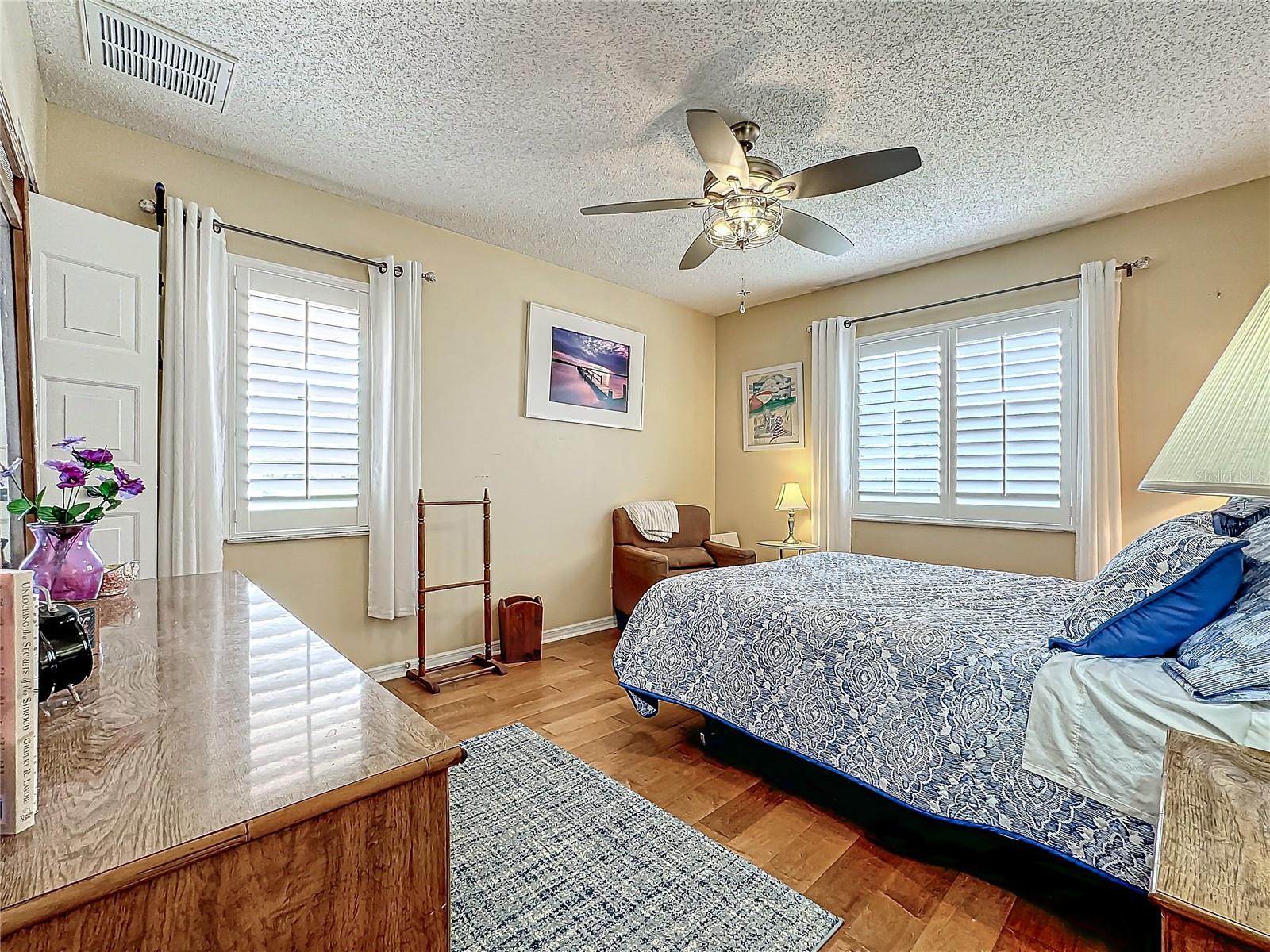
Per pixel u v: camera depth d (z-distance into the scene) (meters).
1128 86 2.12
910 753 1.72
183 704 0.84
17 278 1.93
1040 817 1.47
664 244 3.68
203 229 2.55
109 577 1.58
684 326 5.02
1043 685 1.52
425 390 3.42
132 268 2.27
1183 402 2.96
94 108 2.31
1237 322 2.82
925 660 1.76
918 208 3.10
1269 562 1.42
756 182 2.19
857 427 4.25
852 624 1.97
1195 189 2.88
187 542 2.47
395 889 0.68
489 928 1.47
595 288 4.30
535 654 3.70
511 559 3.85
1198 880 0.60
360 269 3.16
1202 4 1.73
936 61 2.00
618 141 2.52
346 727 0.78
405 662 3.35
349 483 3.13
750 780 2.23
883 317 4.14
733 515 5.13
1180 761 0.90
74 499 1.87
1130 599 1.51
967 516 3.69
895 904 1.58
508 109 2.30
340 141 2.54
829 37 1.89
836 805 2.06
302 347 2.96
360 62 2.03
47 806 0.58
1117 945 1.43
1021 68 2.03
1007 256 3.57
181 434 2.47
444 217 3.31
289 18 1.82
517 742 2.52
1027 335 3.46
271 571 2.88
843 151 2.56
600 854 1.77
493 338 3.72
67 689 0.88
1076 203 3.04
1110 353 3.10
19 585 0.55
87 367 2.13
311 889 0.62
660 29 1.86
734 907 1.55
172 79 2.13
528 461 3.93
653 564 3.96
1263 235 2.77
